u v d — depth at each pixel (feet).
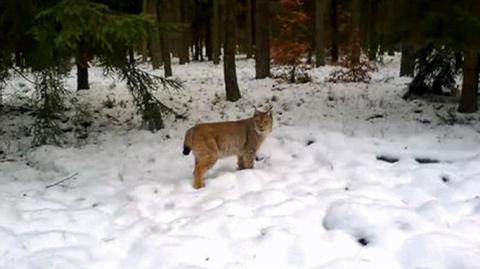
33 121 41.68
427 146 30.37
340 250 18.88
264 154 31.55
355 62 61.21
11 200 24.79
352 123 37.35
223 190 25.77
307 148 31.48
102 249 19.81
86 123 41.65
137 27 29.37
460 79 50.85
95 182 27.91
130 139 36.70
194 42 111.14
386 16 33.63
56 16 28.09
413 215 20.13
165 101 48.52
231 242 19.83
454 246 17.67
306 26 77.46
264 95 49.80
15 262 18.76
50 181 28.71
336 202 22.12
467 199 22.16
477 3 30.53
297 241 19.33
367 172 26.37
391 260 17.95
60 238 20.58
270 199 23.63
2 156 33.81
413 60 47.26
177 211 23.47
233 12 47.14
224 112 43.16
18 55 34.09
